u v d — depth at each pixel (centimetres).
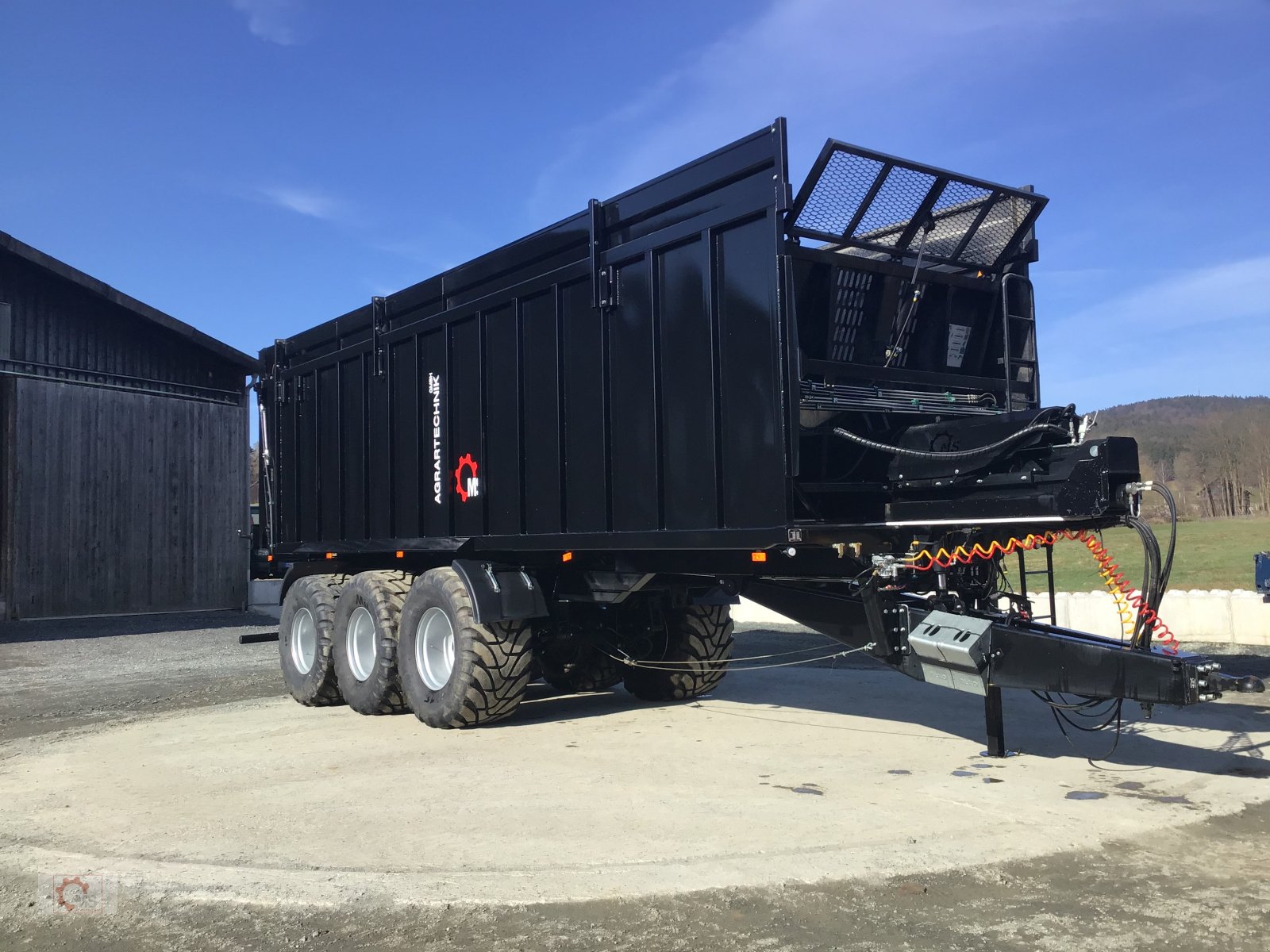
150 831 468
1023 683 498
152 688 1004
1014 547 531
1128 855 409
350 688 816
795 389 504
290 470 1007
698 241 561
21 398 1694
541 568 730
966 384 618
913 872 390
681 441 569
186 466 1939
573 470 650
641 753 621
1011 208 621
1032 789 511
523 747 650
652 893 371
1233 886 373
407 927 349
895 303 591
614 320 620
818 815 469
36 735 753
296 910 365
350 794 529
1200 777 532
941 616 526
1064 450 483
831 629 582
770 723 722
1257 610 1096
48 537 1727
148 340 1891
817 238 547
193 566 1938
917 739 647
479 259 732
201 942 342
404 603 777
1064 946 321
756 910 356
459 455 757
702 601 797
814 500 548
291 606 922
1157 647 489
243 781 568
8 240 1627
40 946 345
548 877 390
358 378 893
